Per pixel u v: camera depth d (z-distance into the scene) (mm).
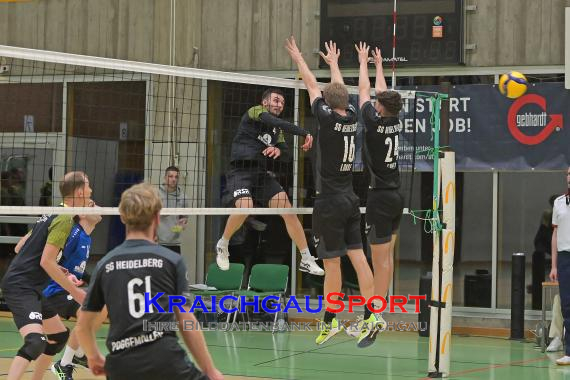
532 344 23969
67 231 14562
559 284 20969
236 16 27781
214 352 22266
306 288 27641
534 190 25750
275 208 18172
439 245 18797
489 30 25797
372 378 18875
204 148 27969
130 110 28375
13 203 29094
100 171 28672
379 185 17719
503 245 26062
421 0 25828
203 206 27875
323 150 16859
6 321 28031
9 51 14844
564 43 25078
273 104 18125
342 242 17375
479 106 25625
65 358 17172
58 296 15922
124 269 9758
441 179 18656
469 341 24500
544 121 25047
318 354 22172
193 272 28000
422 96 19156
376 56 18516
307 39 27125
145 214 9906
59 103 28953
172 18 28234
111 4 28766
